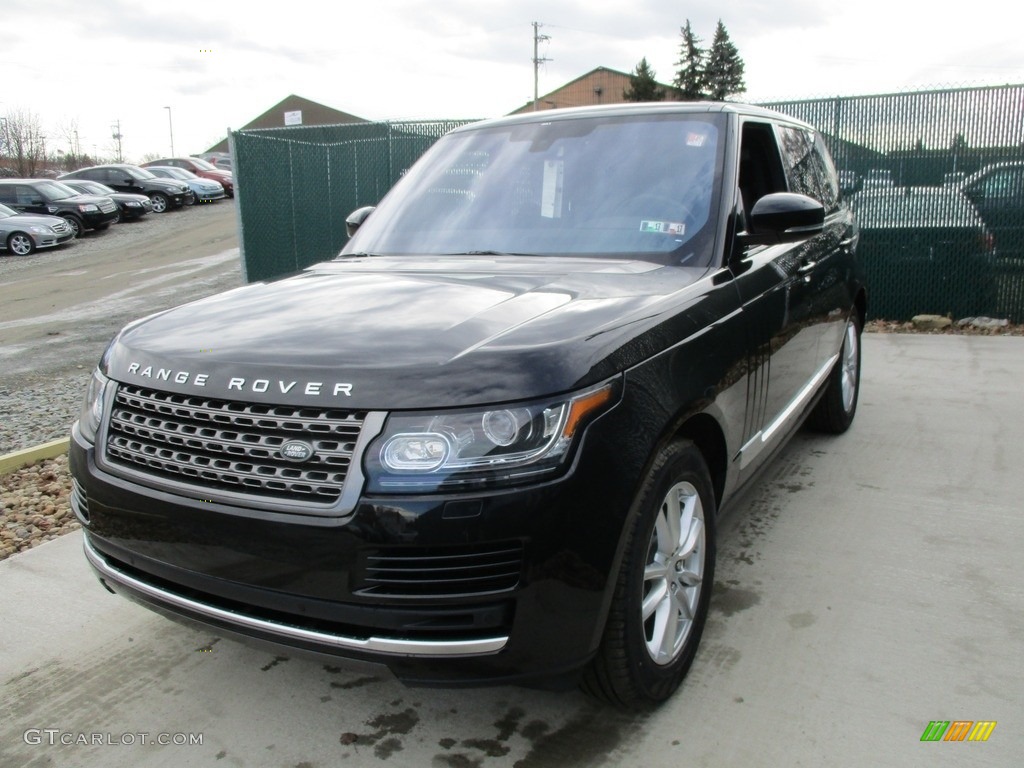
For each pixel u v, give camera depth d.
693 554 2.69
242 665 2.98
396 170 10.52
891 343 8.10
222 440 2.14
